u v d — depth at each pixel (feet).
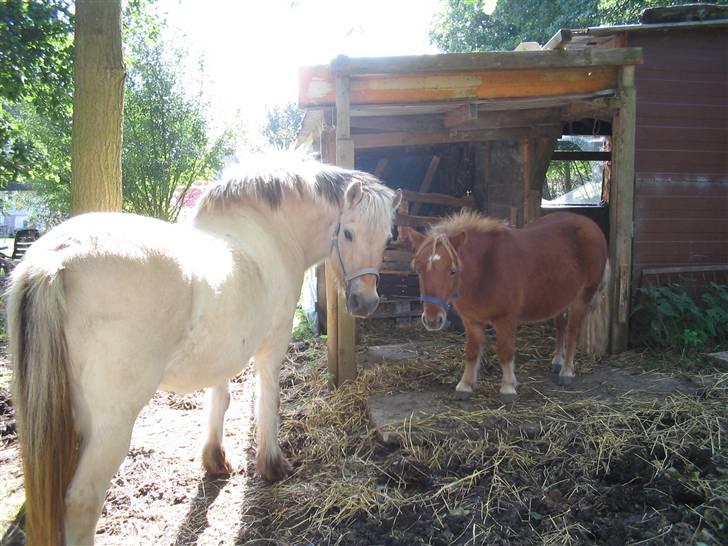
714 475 9.91
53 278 5.87
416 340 20.48
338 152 14.55
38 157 29.19
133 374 6.48
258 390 10.69
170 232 7.56
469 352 13.39
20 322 5.90
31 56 24.18
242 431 13.41
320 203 10.69
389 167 26.55
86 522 6.19
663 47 17.93
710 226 18.71
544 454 10.84
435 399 13.38
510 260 12.83
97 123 13.50
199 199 10.02
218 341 7.73
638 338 17.70
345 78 14.33
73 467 6.18
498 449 10.84
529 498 9.62
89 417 6.26
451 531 8.88
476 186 25.16
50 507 5.87
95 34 13.28
